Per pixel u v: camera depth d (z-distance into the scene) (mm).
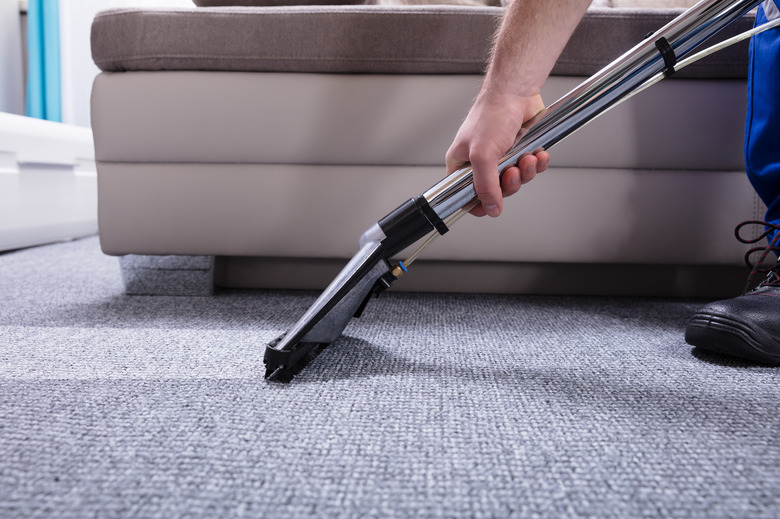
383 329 792
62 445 409
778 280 697
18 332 745
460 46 937
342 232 995
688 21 571
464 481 364
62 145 1820
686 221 988
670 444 421
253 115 968
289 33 948
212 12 957
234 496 343
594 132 958
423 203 579
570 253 996
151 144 979
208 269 1035
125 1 2631
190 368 595
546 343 721
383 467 382
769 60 741
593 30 923
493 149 553
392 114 960
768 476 374
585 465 387
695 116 958
